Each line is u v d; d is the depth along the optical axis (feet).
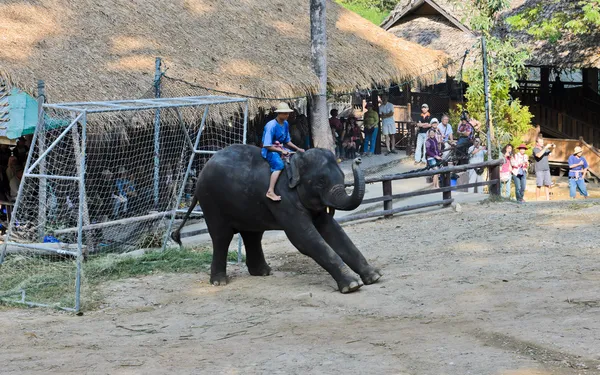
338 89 73.46
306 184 37.91
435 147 72.33
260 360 27.73
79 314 36.60
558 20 94.12
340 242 39.60
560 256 41.93
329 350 28.55
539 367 25.27
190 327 33.42
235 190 39.68
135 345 30.86
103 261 45.14
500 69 82.33
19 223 49.78
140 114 54.60
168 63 63.36
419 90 112.98
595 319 30.12
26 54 56.54
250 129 70.28
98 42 62.64
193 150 48.80
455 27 101.60
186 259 46.88
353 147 87.40
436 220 57.41
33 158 47.85
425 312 33.50
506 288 36.09
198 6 75.00
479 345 28.19
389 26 107.65
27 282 41.24
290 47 74.54
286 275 42.83
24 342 31.91
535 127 106.32
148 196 55.01
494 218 56.39
